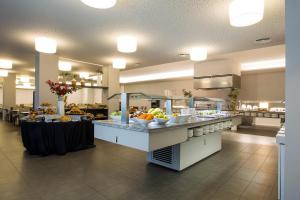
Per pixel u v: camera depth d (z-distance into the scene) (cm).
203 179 283
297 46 146
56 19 291
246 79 904
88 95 1216
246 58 655
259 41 387
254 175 299
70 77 835
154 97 276
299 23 146
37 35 362
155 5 249
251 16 221
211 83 749
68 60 589
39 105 491
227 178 287
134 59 570
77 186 255
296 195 149
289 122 151
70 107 568
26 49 469
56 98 521
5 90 979
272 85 836
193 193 240
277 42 392
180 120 271
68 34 356
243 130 776
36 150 397
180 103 711
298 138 147
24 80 1169
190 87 1082
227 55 604
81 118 466
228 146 498
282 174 184
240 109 825
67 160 367
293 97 148
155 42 400
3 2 242
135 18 288
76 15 278
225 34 349
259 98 867
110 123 254
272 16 272
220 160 375
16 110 919
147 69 883
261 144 523
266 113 750
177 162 315
